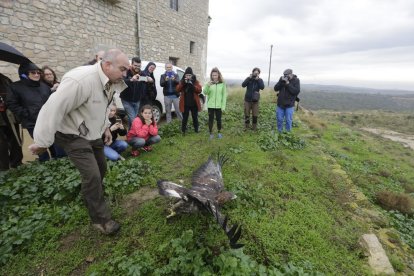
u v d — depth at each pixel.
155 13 14.18
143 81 6.78
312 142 9.03
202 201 3.00
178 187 3.18
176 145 6.79
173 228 3.56
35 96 4.95
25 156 6.48
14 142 5.39
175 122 8.56
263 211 4.06
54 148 5.50
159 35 14.76
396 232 4.56
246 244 3.37
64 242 3.43
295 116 13.11
